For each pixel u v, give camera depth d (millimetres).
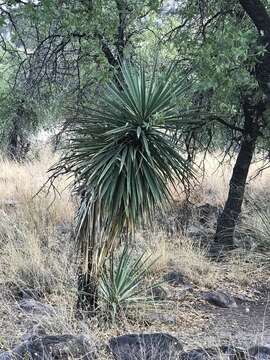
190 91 5641
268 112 7875
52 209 9383
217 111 6980
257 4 5875
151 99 5348
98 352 4574
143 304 6055
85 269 5539
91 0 5762
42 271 6797
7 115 8398
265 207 10312
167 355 4422
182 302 6723
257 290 7484
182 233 9023
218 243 9023
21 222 8648
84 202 5473
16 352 4465
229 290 7336
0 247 7934
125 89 5441
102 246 5445
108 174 5320
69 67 7449
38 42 7242
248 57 5559
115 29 6184
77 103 6664
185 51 5957
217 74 5270
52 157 14211
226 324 5980
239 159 9070
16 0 5852
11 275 6836
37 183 11438
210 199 11234
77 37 6594
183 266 7664
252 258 8438
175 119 5449
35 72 7520
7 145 14438
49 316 5352
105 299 5867
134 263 6688
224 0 6922
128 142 5426
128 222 5348
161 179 5379
